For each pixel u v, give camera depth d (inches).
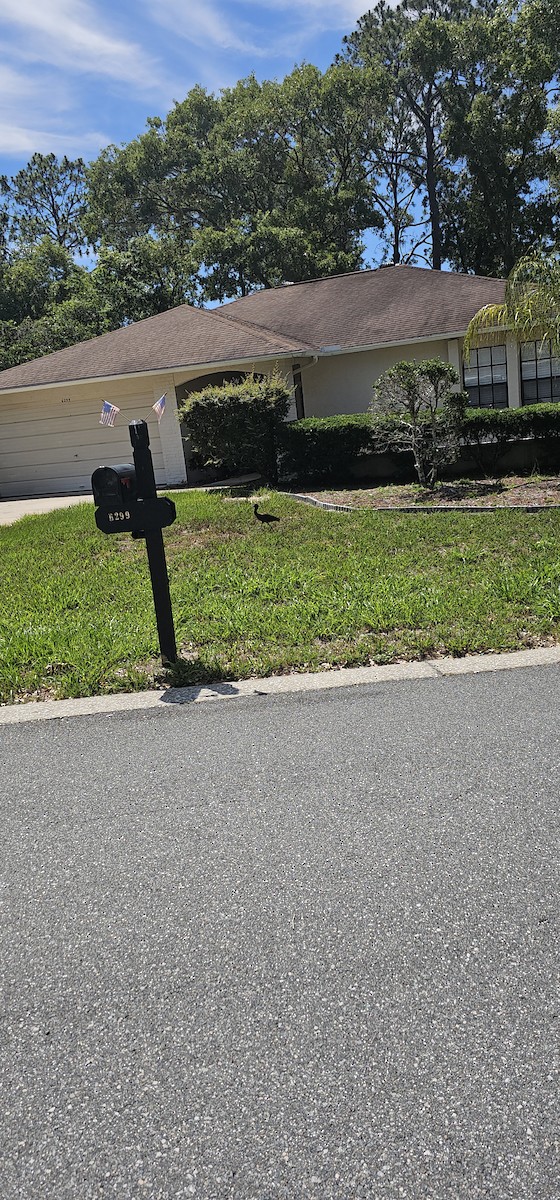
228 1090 71.6
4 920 99.5
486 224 1448.1
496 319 481.4
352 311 707.4
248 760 141.2
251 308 787.4
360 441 552.1
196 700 174.7
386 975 85.2
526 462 538.0
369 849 109.5
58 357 724.0
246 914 97.2
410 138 1541.6
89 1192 62.8
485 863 104.8
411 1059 73.9
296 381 678.5
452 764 133.8
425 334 621.3
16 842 118.5
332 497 484.1
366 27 1478.8
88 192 1669.5
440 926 92.7
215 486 605.9
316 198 1390.3
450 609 222.1
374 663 191.8
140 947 92.6
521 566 267.0
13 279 1640.0
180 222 1620.3
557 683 169.3
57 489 716.7
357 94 1397.6
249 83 1549.0
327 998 82.4
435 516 382.0
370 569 282.8
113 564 331.0
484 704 159.9
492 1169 62.9
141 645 211.8
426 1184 62.0
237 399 564.4
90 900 102.5
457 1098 69.4
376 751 140.9
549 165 1318.9
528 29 1243.2
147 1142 66.9
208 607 246.8
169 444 673.6
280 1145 65.8
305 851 110.0
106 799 130.3
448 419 469.7
